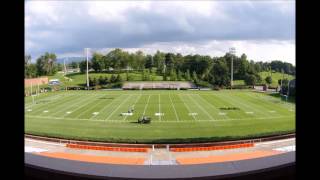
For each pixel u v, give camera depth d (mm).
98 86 75312
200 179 2090
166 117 33906
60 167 2225
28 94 56531
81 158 19219
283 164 2205
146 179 2086
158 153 20500
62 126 30297
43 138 24594
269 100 47031
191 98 49125
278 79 77062
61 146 22703
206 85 77438
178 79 82125
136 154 20281
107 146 22953
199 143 23203
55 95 54250
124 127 29469
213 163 2303
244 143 22688
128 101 45750
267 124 30797
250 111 37812
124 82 76812
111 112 37094
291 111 37969
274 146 21906
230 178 2109
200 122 31578
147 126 29781
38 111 38750
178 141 23812
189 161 17984
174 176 2119
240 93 56000
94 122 31844
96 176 2121
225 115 35219
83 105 42625
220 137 24594
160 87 70562
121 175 2131
